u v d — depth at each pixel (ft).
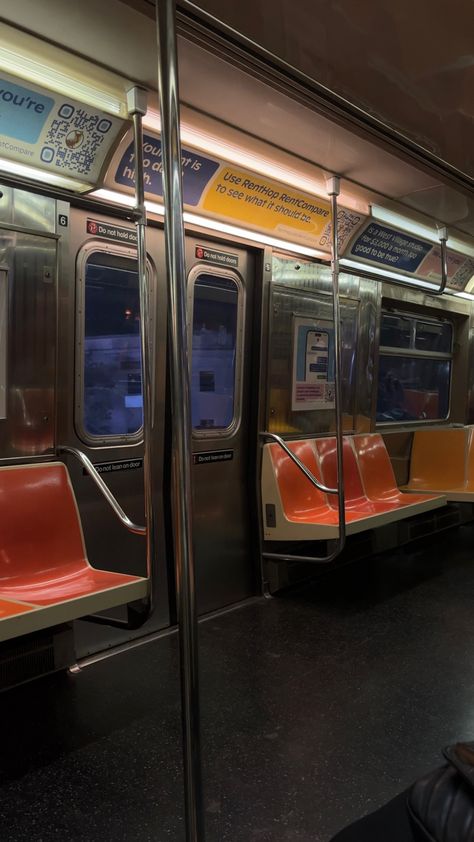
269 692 10.44
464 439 21.29
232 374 14.89
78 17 6.71
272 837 7.02
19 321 10.53
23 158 9.69
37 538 10.05
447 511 21.52
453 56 7.17
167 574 13.26
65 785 7.91
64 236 11.02
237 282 14.69
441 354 23.49
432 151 10.24
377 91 7.97
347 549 17.29
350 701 10.16
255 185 12.69
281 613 14.15
